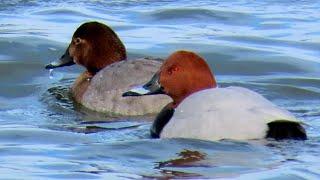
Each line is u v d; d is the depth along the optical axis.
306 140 12.55
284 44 18.91
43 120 14.85
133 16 20.72
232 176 11.83
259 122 12.45
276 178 11.71
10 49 18.38
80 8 21.20
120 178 11.90
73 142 13.49
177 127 12.93
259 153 12.34
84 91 15.89
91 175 12.02
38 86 16.89
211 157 12.36
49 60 17.98
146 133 13.81
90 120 14.88
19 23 20.09
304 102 15.62
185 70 13.85
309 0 21.98
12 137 13.77
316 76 17.08
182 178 11.87
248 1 21.95
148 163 12.46
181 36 19.38
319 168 11.96
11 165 12.45
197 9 21.03
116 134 13.88
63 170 12.23
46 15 20.69
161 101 14.91
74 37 16.53
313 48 18.66
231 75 17.34
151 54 18.22
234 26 20.20
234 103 12.67
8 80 17.09
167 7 21.25
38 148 13.20
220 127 12.58
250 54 18.17
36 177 11.95
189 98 13.07
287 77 16.97
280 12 21.05
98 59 16.36
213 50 18.38
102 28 16.44
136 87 14.34
